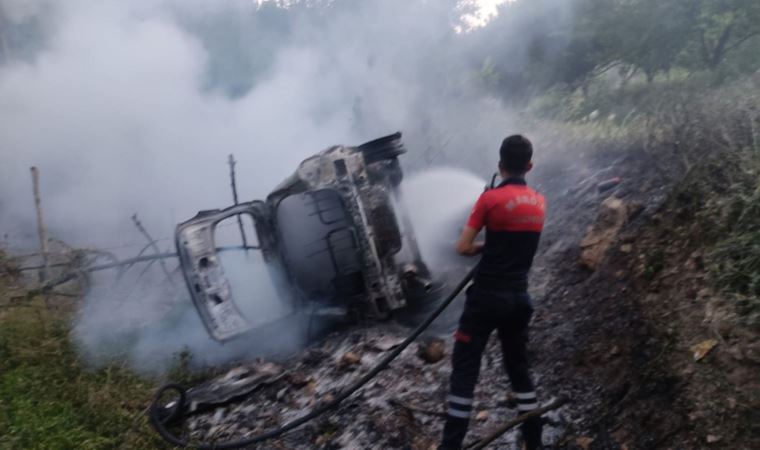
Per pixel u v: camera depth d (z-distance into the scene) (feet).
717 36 29.78
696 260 12.63
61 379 16.96
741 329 10.91
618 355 12.60
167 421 15.39
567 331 14.03
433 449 12.65
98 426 14.88
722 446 9.93
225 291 17.87
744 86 18.76
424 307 18.21
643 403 11.41
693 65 30.78
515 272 11.50
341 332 18.08
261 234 18.53
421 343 16.16
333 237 18.81
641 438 11.00
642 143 19.92
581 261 15.85
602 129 23.77
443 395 14.01
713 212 12.86
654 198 15.83
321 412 14.12
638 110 24.58
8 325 19.40
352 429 13.79
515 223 11.37
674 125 16.93
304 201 19.07
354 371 15.75
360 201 17.67
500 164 11.93
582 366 13.02
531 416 11.66
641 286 13.43
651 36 30.91
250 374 16.84
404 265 18.58
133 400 16.46
